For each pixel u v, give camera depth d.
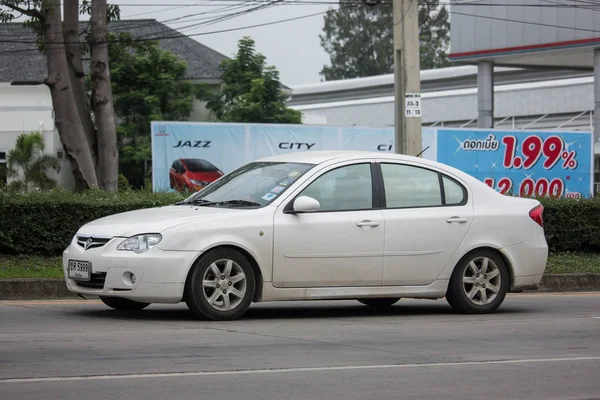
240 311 12.73
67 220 19.34
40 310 13.98
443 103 69.56
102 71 26.33
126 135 50.94
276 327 12.48
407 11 22.50
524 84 66.12
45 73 54.44
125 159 50.88
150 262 12.13
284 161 13.93
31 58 55.56
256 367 9.59
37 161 47.38
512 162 35.50
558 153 36.12
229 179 14.08
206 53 59.38
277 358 10.12
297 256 12.92
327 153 14.09
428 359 10.32
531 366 10.09
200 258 12.44
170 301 12.31
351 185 13.51
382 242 13.41
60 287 16.27
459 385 9.00
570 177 36.31
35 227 19.14
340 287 13.27
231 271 12.67
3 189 19.77
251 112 52.84
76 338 11.19
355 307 15.32
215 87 55.28
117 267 12.14
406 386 8.88
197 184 31.81
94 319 12.92
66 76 25.50
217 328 12.16
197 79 54.47
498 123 66.25
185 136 31.86
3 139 52.81
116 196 20.27
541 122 63.88
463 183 14.30
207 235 12.42
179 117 52.97
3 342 10.87
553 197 23.77
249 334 11.75
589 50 44.62
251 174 13.90
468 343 11.53
